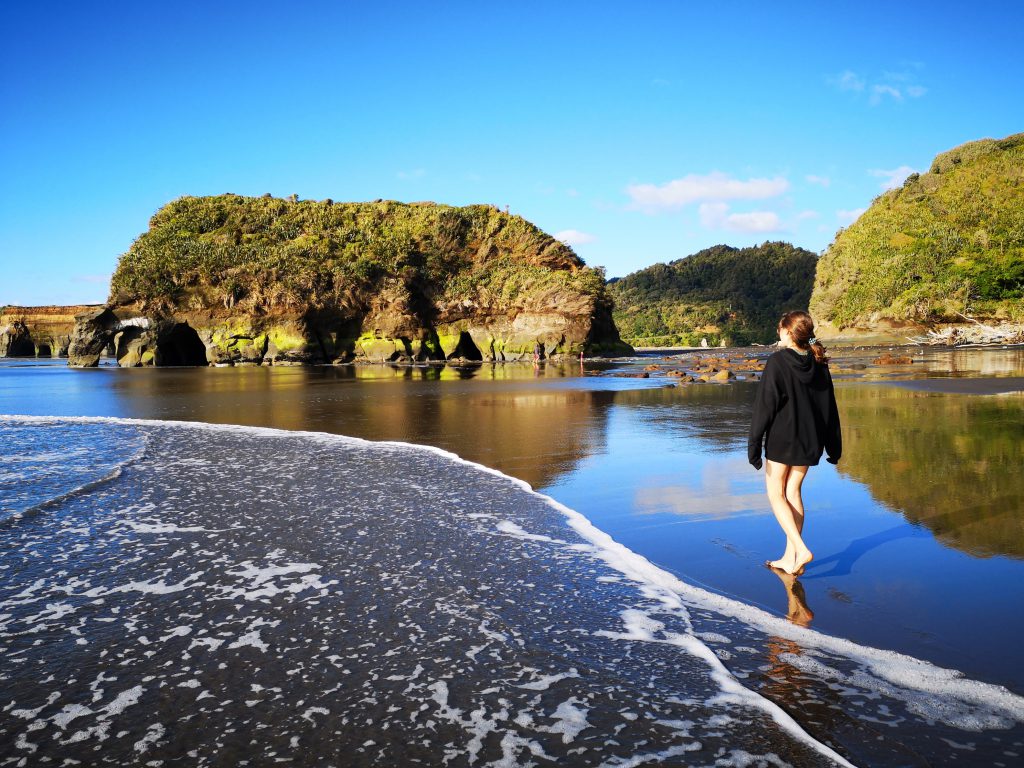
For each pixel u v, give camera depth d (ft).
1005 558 14.39
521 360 208.54
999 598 12.35
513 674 10.32
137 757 8.21
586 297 205.57
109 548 17.33
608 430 38.73
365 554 16.52
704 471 25.91
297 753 8.24
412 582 14.55
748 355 194.70
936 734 8.28
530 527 18.69
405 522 19.42
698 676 10.06
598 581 14.34
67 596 14.07
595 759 7.97
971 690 9.27
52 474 27.81
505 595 13.66
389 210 259.80
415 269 224.12
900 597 12.55
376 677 10.31
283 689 9.96
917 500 19.19
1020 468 22.90
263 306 203.92
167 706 9.51
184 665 10.83
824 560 14.82
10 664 10.94
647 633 11.66
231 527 19.15
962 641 10.73
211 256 208.74
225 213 247.50
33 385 106.01
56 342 440.45
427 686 9.99
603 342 221.87
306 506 21.48
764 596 13.05
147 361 201.67
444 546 17.06
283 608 13.20
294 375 128.47
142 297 201.16
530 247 239.30
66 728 8.94
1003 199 441.68
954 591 12.74
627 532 17.94
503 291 220.43
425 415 49.34
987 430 31.35
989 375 72.74
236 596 13.89
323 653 11.19
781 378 14.08
